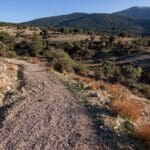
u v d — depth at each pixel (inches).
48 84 1057.5
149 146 491.5
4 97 816.9
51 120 608.7
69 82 1136.8
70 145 478.9
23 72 1343.5
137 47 4478.3
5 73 1191.6
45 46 3575.3
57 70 1587.1
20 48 3351.4
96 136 519.5
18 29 6717.5
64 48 4296.3
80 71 1776.6
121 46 4562.0
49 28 7839.6
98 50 4510.3
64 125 577.6
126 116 649.6
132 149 474.3
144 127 547.5
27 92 893.8
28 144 480.1
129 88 1562.5
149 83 2121.1
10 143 482.3
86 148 467.8
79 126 572.4
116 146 480.1
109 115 650.2
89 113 666.8
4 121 594.2
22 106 714.2
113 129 554.3
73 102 775.1
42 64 1820.9
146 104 1076.5
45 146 473.1
